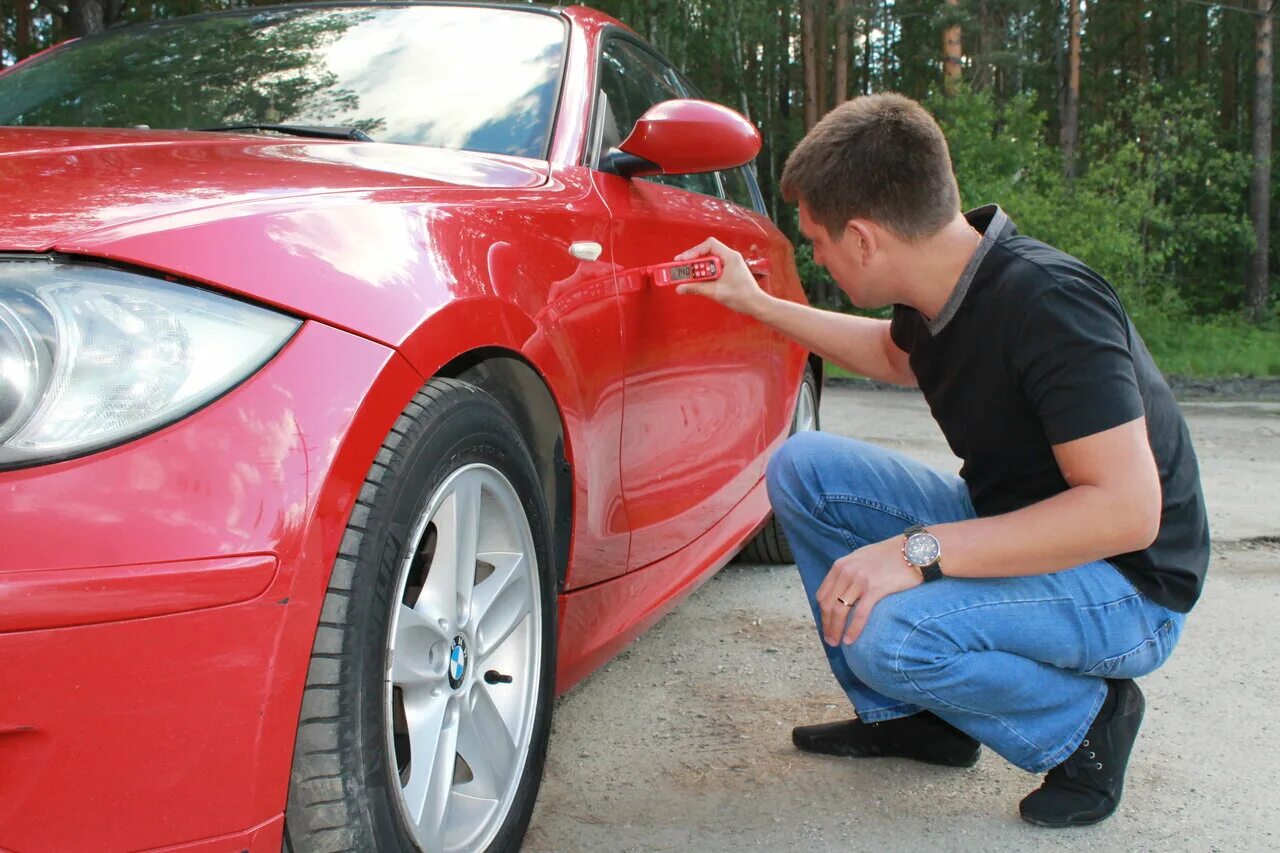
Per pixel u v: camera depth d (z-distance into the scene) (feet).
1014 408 5.88
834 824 6.15
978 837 6.03
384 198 5.04
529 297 5.52
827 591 6.12
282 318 4.07
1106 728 6.19
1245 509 14.80
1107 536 5.53
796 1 100.73
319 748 3.88
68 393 3.55
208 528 3.62
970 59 86.99
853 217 5.91
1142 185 61.41
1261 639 9.45
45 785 3.41
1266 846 5.98
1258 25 83.46
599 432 6.32
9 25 63.77
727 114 7.09
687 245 8.05
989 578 6.03
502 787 5.21
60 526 3.41
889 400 31.94
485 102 7.43
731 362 8.98
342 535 3.97
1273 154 95.76
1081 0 119.85
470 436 4.74
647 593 7.58
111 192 4.36
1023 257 5.75
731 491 9.23
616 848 5.81
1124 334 5.72
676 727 7.54
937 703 6.09
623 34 9.14
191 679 3.56
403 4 8.52
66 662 3.38
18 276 3.66
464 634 4.96
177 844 3.60
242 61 7.95
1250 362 48.14
